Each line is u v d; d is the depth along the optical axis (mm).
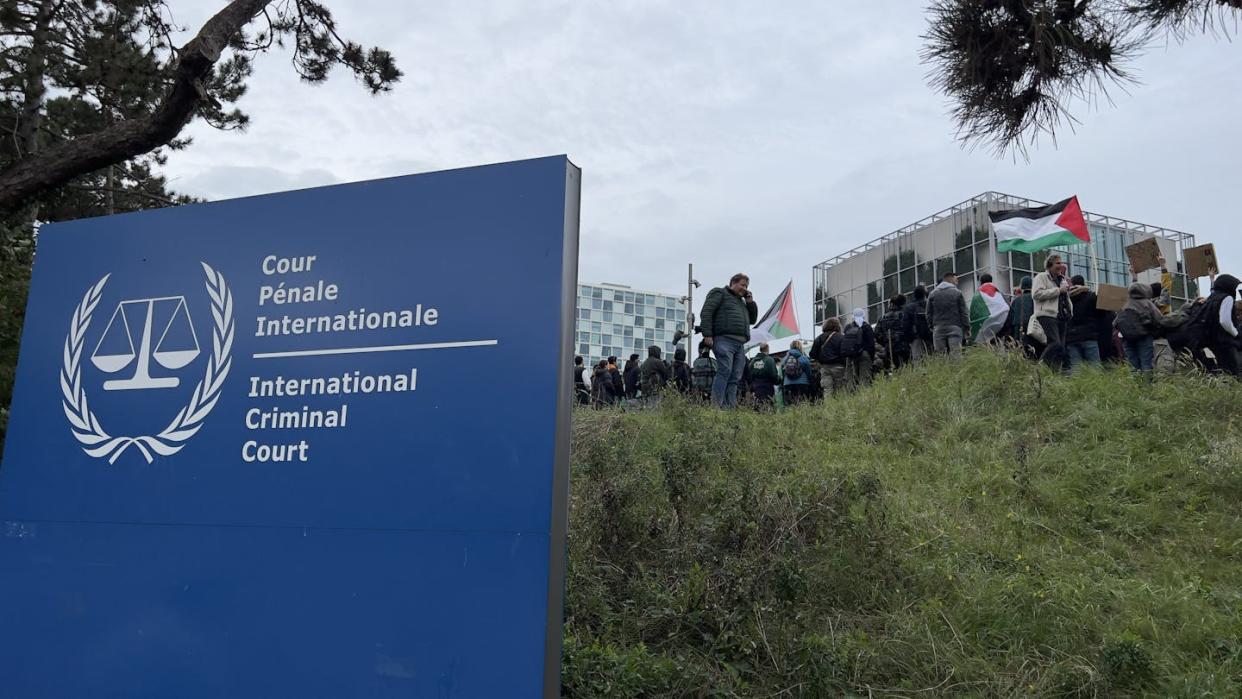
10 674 3715
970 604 5223
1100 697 4316
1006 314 13570
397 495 3262
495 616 3039
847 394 11820
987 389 10000
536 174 3303
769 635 4629
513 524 3074
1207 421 8375
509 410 3162
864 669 4543
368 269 3492
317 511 3377
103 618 3629
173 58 8680
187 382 3727
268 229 3713
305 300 3588
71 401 3926
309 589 3324
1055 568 5898
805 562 5395
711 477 6805
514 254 3271
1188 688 4277
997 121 5523
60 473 3863
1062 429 8695
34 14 9672
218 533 3518
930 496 7340
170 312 3840
